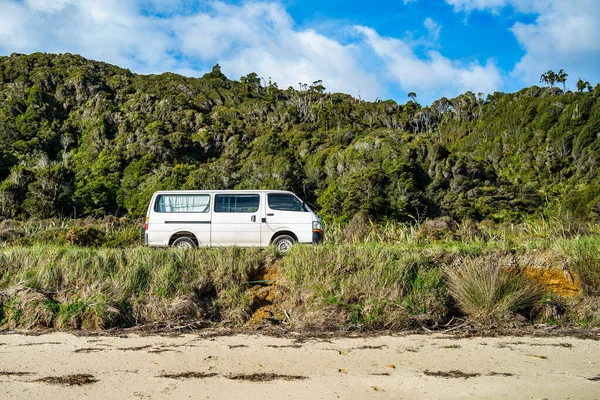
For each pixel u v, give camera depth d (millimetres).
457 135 146625
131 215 79375
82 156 113250
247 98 173000
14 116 130625
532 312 8367
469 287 8453
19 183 71188
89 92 148500
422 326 7824
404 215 52250
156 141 110625
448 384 5242
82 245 13148
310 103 168625
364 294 8359
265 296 8672
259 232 11461
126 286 8430
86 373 5531
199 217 11531
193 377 5406
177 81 174375
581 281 8750
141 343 6887
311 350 6566
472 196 71562
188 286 8609
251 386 5129
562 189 91875
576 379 5434
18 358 6113
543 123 119375
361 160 98188
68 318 7785
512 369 5785
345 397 4828
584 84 136000
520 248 9742
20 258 9289
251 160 110125
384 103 173250
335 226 14156
